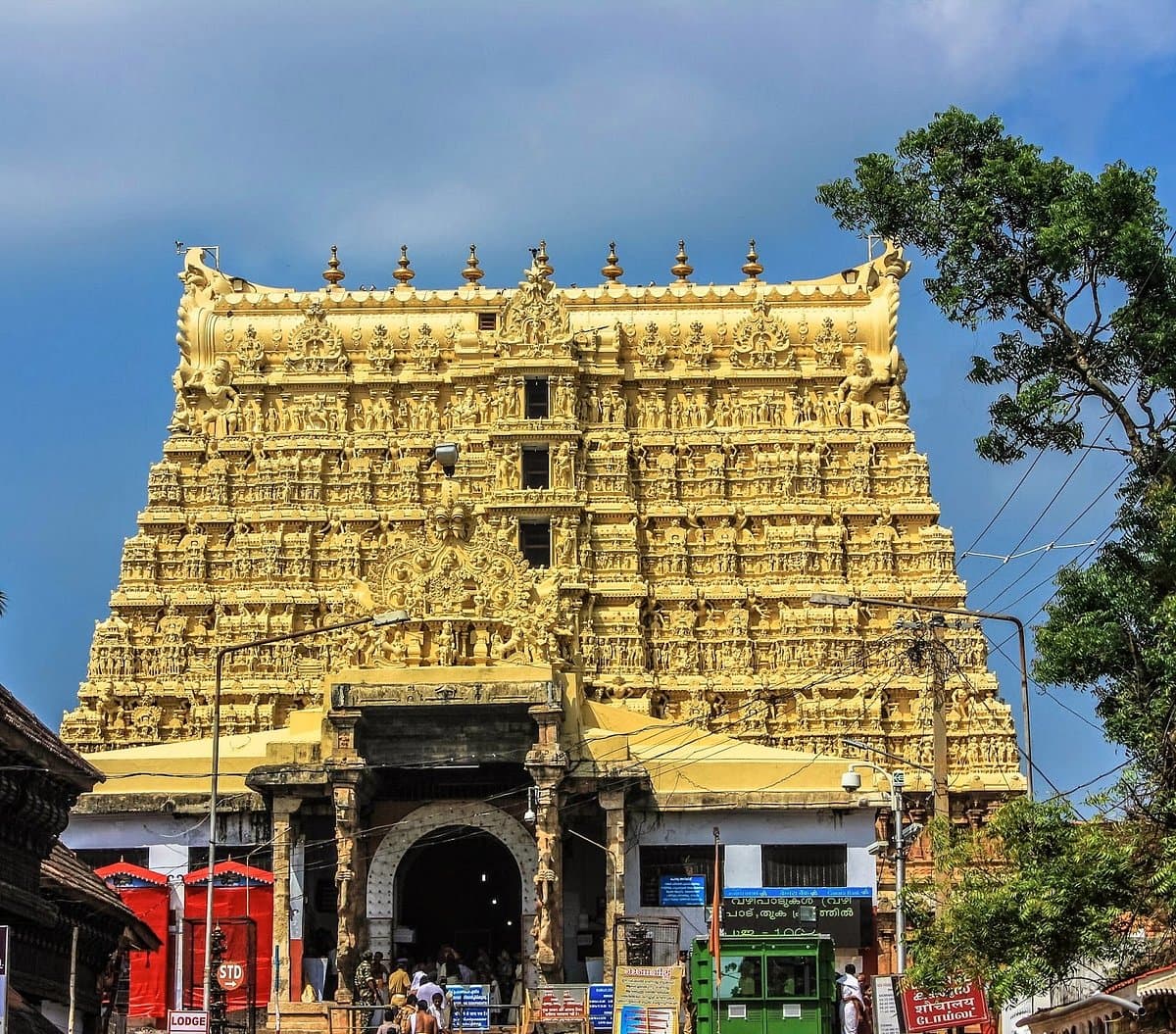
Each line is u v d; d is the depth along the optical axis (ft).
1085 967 186.09
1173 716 179.63
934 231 210.59
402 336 379.96
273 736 290.56
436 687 258.57
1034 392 199.93
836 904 263.08
